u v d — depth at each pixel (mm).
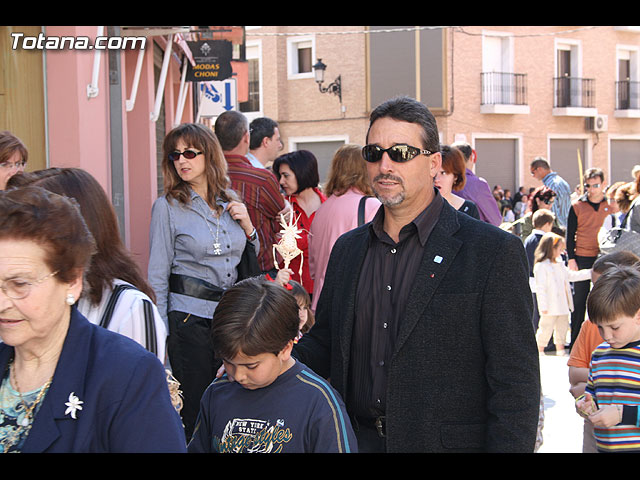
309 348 2900
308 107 26250
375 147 2613
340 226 4566
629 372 3305
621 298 3270
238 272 4371
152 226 4113
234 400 2484
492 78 25234
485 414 2492
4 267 1586
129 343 1796
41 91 5070
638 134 28719
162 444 1708
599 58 27406
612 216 7801
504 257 2467
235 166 5055
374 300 2664
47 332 1679
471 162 6543
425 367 2482
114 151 6137
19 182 2314
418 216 2631
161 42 8945
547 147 26578
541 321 8766
